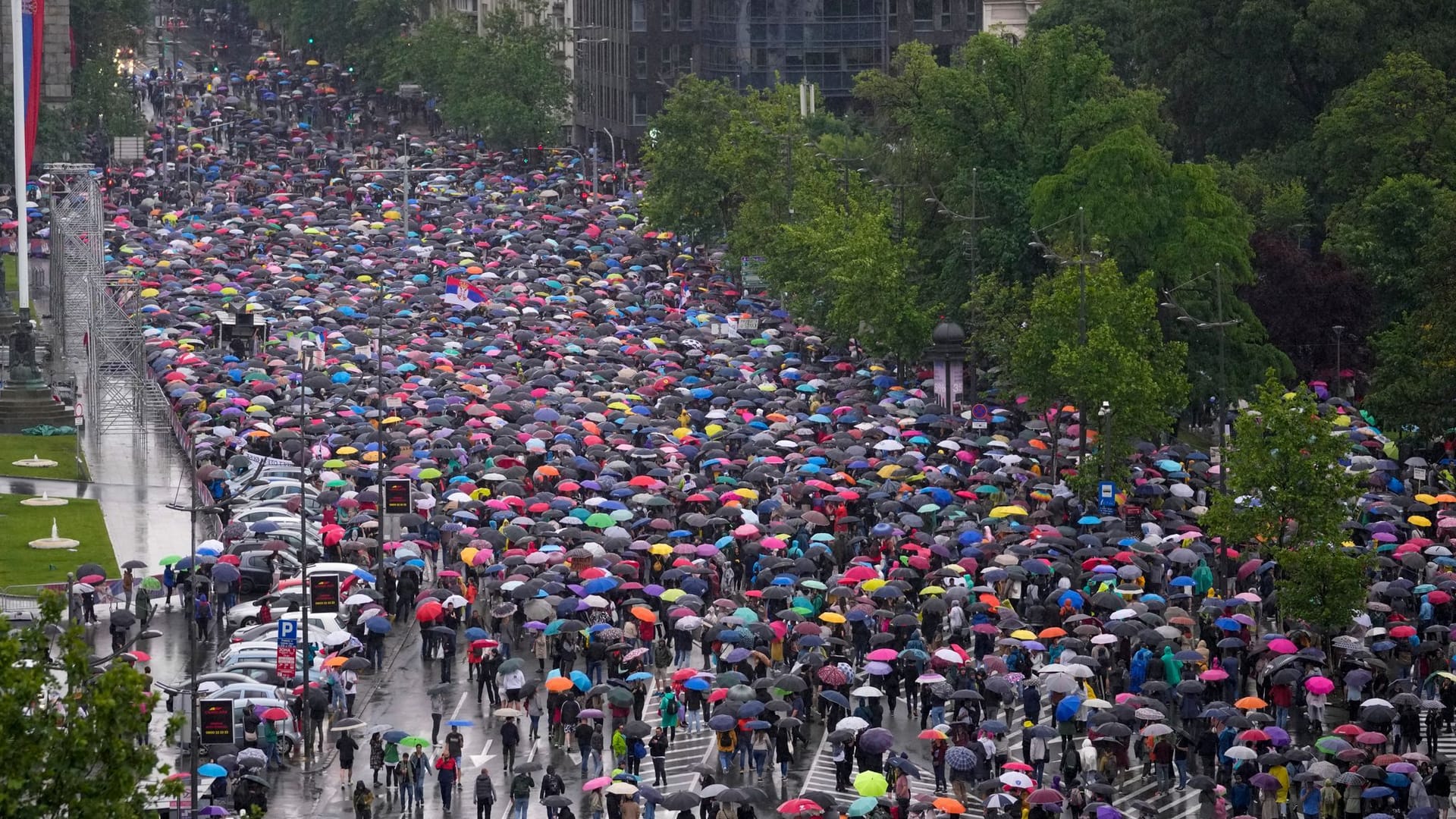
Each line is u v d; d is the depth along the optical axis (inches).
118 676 5137.8
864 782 7588.6
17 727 4965.6
